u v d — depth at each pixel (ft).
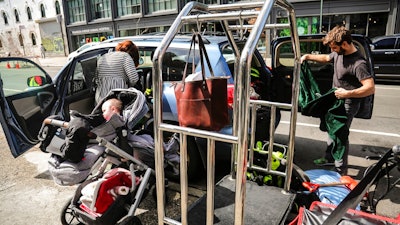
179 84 5.05
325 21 51.80
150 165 8.26
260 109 9.87
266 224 6.08
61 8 89.61
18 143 10.14
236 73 5.97
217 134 4.46
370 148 13.08
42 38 99.50
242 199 4.40
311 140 14.33
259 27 4.25
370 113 10.15
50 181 10.62
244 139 4.19
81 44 90.99
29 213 8.60
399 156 4.66
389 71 28.19
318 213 5.57
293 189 8.01
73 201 6.89
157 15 71.41
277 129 16.38
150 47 11.55
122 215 6.86
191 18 4.99
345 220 5.15
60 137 7.41
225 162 10.82
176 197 9.28
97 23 82.99
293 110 7.03
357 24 49.62
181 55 10.05
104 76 10.67
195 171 10.06
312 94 10.80
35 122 10.69
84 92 12.66
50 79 11.38
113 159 7.80
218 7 5.54
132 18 75.87
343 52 9.21
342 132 9.57
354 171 10.90
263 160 8.30
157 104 4.95
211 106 4.71
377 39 28.89
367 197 6.82
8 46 113.50
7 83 28.50
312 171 8.55
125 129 7.55
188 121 4.91
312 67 13.42
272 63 13.08
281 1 5.28
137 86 11.66
